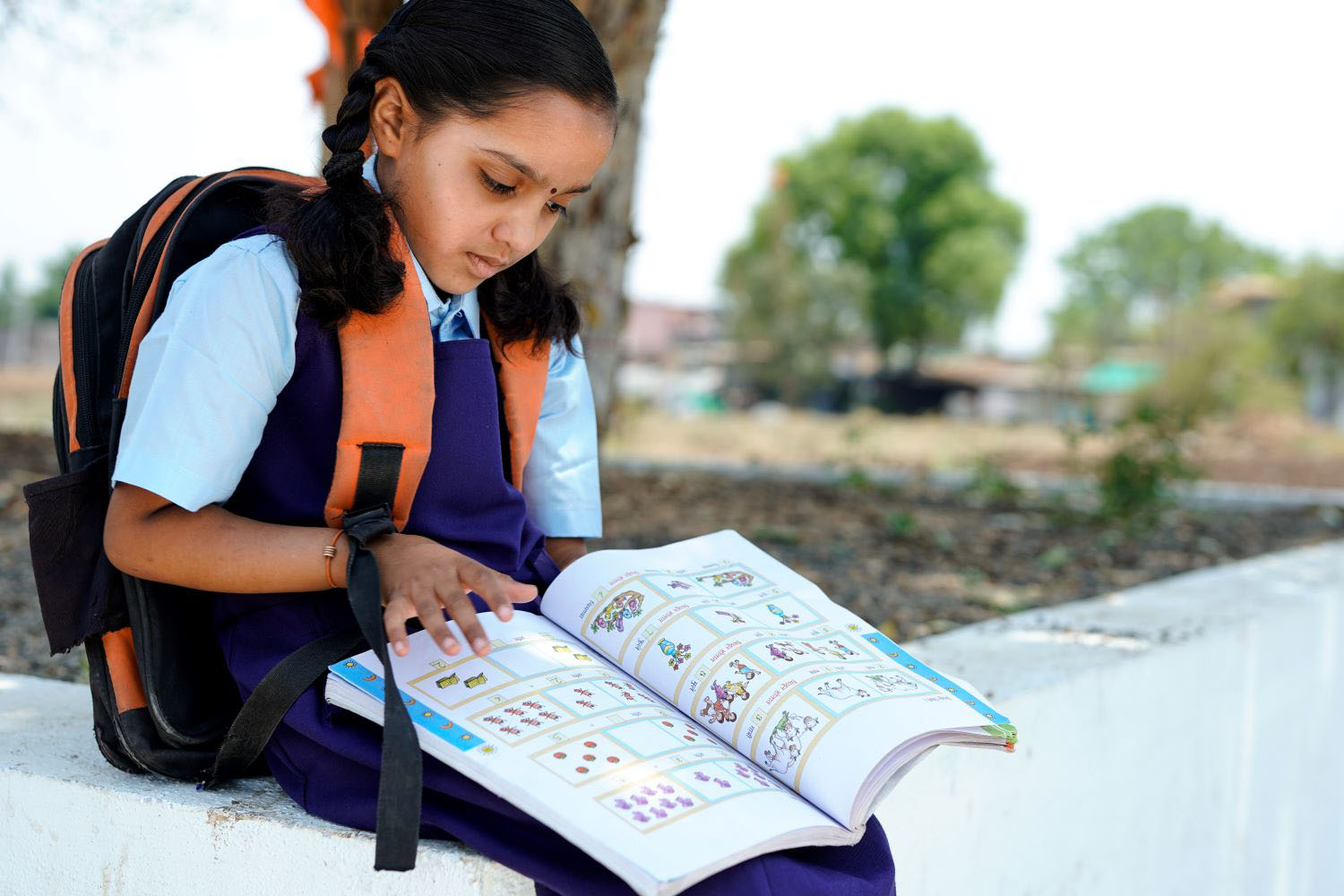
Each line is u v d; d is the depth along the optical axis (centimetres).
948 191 4025
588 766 113
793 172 3981
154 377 123
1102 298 5122
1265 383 2134
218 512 124
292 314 125
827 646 138
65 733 158
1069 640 240
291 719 126
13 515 415
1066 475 836
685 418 1767
